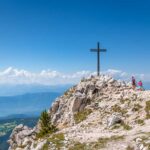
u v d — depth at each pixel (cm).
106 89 6312
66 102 6384
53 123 5906
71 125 5306
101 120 4881
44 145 3884
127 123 4403
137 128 4069
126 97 5541
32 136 5938
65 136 4175
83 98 5919
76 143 3728
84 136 4059
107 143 3503
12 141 6419
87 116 5347
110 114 5019
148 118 4434
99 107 5528
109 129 4338
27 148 4956
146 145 3039
